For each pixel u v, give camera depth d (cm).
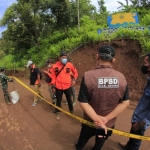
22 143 412
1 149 397
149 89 292
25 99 707
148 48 738
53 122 497
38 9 1328
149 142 395
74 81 524
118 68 802
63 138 421
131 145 338
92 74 246
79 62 973
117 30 941
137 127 307
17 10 1348
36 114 552
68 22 1284
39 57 1377
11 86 1031
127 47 827
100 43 938
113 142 397
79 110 579
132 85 717
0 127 491
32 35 1485
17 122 510
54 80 494
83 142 322
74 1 1283
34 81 619
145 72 301
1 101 702
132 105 600
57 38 1408
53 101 600
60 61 494
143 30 887
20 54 1650
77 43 1034
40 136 433
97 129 266
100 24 1353
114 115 252
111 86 243
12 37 1493
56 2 1210
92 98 251
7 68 1608
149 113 292
